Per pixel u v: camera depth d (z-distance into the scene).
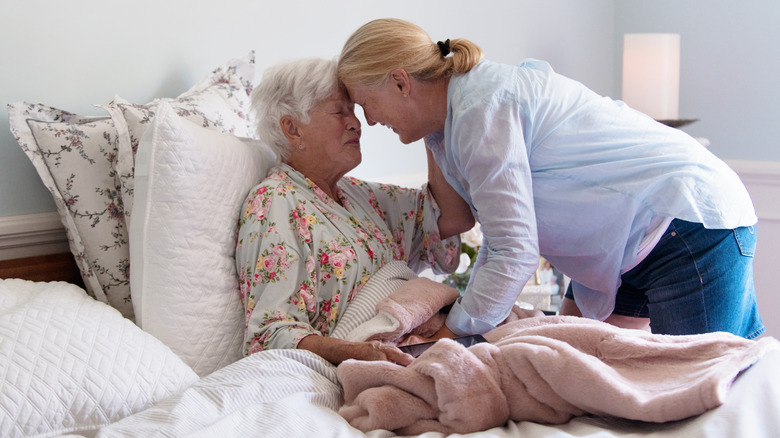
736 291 1.82
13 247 1.92
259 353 1.57
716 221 1.75
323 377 1.57
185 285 1.72
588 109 1.85
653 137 1.84
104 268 1.89
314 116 1.90
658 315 1.91
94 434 1.39
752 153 3.16
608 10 3.52
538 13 3.25
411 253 2.24
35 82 1.94
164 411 1.36
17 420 1.32
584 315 2.13
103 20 2.06
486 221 1.74
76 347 1.46
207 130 1.85
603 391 1.29
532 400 1.38
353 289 1.85
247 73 2.30
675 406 1.22
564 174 1.83
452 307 1.84
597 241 1.87
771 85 3.08
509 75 1.76
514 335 1.53
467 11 2.99
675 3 3.32
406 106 1.84
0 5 1.87
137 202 1.72
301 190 1.91
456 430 1.35
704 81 3.27
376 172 2.78
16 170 1.93
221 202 1.81
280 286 1.77
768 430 1.14
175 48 2.22
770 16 3.05
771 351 1.33
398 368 1.45
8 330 1.43
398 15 2.79
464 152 1.72
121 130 1.84
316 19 2.57
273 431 1.29
